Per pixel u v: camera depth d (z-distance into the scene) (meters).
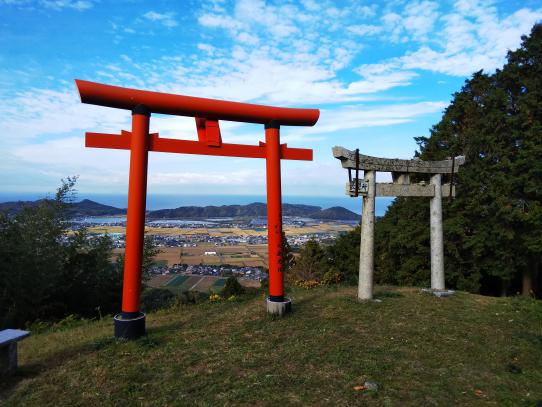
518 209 12.45
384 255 17.70
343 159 7.81
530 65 13.80
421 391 4.22
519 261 13.05
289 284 13.55
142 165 5.88
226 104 6.57
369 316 7.00
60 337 6.59
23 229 9.98
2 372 4.53
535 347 5.75
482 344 5.80
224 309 8.14
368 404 3.90
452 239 14.30
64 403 3.96
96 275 11.98
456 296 8.73
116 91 5.70
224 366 4.80
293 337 5.88
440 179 9.05
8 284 9.31
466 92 16.06
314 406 3.85
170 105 6.10
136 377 4.50
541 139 12.51
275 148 7.02
